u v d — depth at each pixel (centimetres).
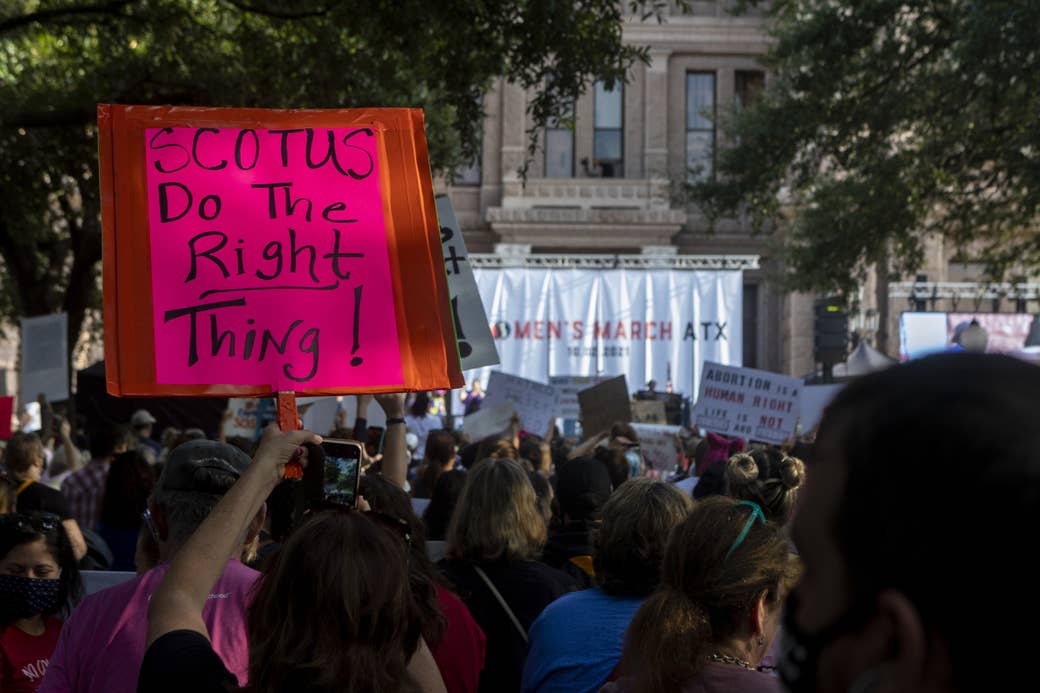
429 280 347
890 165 1852
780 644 85
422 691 216
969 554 69
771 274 3097
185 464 286
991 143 1720
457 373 341
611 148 3453
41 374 1395
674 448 1377
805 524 81
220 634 277
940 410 72
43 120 1410
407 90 1448
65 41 1642
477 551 409
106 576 509
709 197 1973
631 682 255
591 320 2709
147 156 337
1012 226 1947
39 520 388
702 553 253
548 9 1134
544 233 3325
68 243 2462
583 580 472
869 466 75
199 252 334
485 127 3431
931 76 1748
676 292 2714
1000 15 1469
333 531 210
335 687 200
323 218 343
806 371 3325
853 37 1720
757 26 3434
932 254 3133
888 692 74
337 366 335
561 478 506
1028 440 69
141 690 192
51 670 269
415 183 350
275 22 1405
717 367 1173
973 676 70
